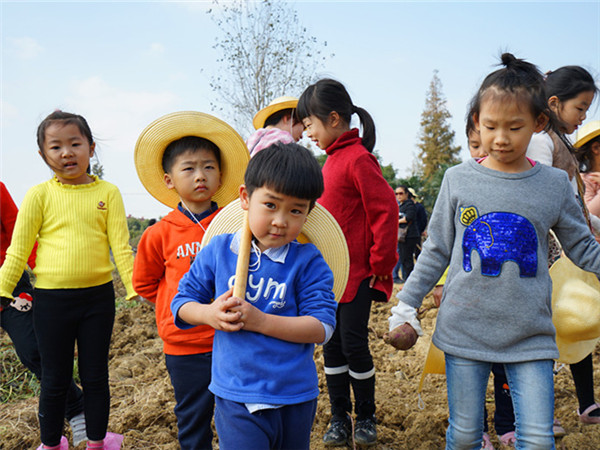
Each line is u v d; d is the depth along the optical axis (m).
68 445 3.22
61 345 2.94
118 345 5.48
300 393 1.98
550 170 2.40
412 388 3.96
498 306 2.29
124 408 3.79
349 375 3.30
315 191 1.94
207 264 2.16
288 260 2.08
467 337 2.35
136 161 2.77
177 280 2.61
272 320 1.96
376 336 5.52
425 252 2.57
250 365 1.96
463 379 2.38
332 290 2.21
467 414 2.38
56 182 2.98
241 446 1.93
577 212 2.41
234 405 1.96
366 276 3.14
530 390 2.26
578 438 3.05
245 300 1.99
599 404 3.25
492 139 2.26
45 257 2.92
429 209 22.56
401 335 2.54
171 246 2.65
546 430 2.20
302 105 3.25
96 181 3.07
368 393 3.18
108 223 3.02
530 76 2.24
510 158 2.29
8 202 3.64
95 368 2.98
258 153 1.99
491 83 2.26
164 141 2.70
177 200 2.91
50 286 2.90
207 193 2.68
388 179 25.89
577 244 2.41
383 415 3.55
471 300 2.35
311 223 2.27
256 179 1.92
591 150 3.64
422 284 2.56
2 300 2.92
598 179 3.47
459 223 2.43
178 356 2.56
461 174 2.46
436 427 3.30
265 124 4.13
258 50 14.83
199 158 2.66
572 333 2.78
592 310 2.73
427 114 47.91
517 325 2.28
